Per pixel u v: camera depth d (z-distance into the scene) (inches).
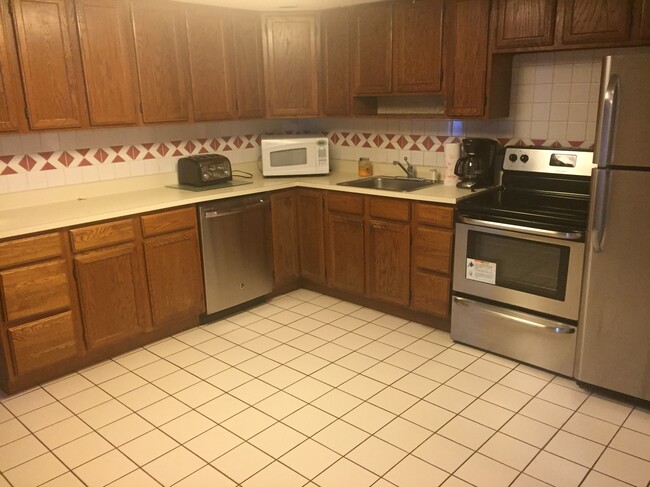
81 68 123.0
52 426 100.2
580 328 106.7
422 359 122.6
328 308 154.6
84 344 120.2
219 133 167.0
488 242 120.4
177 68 140.6
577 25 112.6
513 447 90.9
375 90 151.3
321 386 112.0
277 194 156.3
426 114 147.5
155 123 138.4
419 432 95.6
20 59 113.2
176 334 139.2
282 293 167.2
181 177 154.2
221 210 140.8
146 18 132.3
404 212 135.4
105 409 105.5
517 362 120.4
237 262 147.4
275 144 163.5
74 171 135.9
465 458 88.4
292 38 159.0
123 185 145.6
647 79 89.0
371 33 148.3
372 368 118.9
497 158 138.9
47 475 86.7
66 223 112.8
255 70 159.2
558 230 107.6
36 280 110.1
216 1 140.9
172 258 133.3
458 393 108.0
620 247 97.5
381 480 83.7
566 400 105.0
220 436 96.0
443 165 154.2
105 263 120.7
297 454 90.5
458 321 128.9
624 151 93.4
